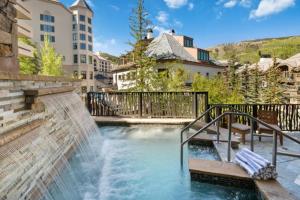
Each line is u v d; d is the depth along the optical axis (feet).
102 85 160.56
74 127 18.12
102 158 18.88
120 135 26.48
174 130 28.02
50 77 15.40
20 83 10.82
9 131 9.20
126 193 13.14
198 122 27.27
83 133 20.22
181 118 31.01
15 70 13.26
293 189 11.05
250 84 80.12
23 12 15.19
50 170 12.05
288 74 87.10
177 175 15.52
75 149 17.31
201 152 19.69
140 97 31.94
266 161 11.46
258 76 76.54
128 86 59.77
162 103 31.63
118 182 14.49
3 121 9.05
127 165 17.46
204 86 56.75
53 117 14.19
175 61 63.21
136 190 13.48
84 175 15.07
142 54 57.77
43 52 87.20
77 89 23.73
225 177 12.14
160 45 77.61
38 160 10.78
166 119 30.35
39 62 89.25
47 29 116.57
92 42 142.00
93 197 12.59
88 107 33.37
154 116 31.91
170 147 21.95
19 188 8.85
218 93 55.83
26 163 9.55
